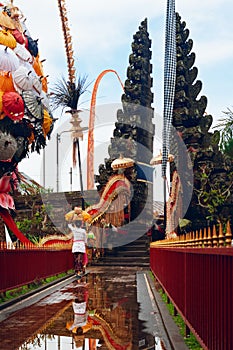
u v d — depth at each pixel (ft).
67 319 30.96
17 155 53.93
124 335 25.30
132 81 131.03
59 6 91.71
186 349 20.52
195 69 111.14
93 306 37.60
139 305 37.99
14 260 45.52
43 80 56.13
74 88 98.22
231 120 46.75
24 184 124.57
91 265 107.55
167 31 90.63
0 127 49.78
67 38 95.25
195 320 20.56
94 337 24.76
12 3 54.08
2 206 54.95
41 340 24.08
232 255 12.94
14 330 27.02
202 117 107.55
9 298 41.24
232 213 94.07
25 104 50.85
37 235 110.42
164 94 89.97
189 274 22.79
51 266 66.44
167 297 38.09
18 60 51.42
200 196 98.94
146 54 134.51
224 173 99.35
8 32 51.39
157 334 25.57
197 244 21.33
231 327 13.23
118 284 59.16
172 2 92.53
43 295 46.85
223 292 14.37
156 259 61.41
